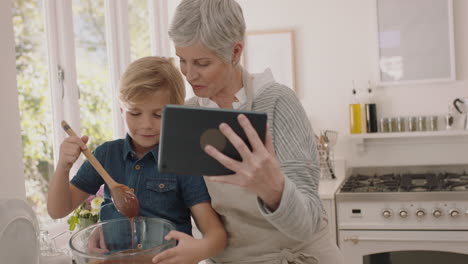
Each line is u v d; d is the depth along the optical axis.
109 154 1.18
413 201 2.36
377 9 2.97
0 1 1.44
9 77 1.46
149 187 1.12
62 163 1.06
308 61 3.10
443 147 2.94
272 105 1.07
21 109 1.90
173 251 0.90
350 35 3.03
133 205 1.02
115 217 1.14
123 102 1.05
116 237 1.01
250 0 3.15
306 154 1.01
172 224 0.97
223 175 0.77
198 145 0.74
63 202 1.10
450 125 2.84
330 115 3.09
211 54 1.00
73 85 2.16
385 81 2.98
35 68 2.00
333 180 2.82
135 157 1.15
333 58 3.06
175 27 1.00
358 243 2.42
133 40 2.85
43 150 2.02
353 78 3.04
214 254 1.07
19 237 0.87
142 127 1.07
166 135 0.73
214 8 0.98
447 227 2.32
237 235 1.17
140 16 2.95
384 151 3.03
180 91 1.09
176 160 0.75
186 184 1.13
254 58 3.14
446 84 2.92
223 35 0.99
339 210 2.44
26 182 1.91
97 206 1.68
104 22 2.55
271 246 1.17
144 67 1.06
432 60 2.90
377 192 2.40
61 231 2.05
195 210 1.14
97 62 2.47
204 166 0.76
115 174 1.16
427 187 2.47
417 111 2.97
